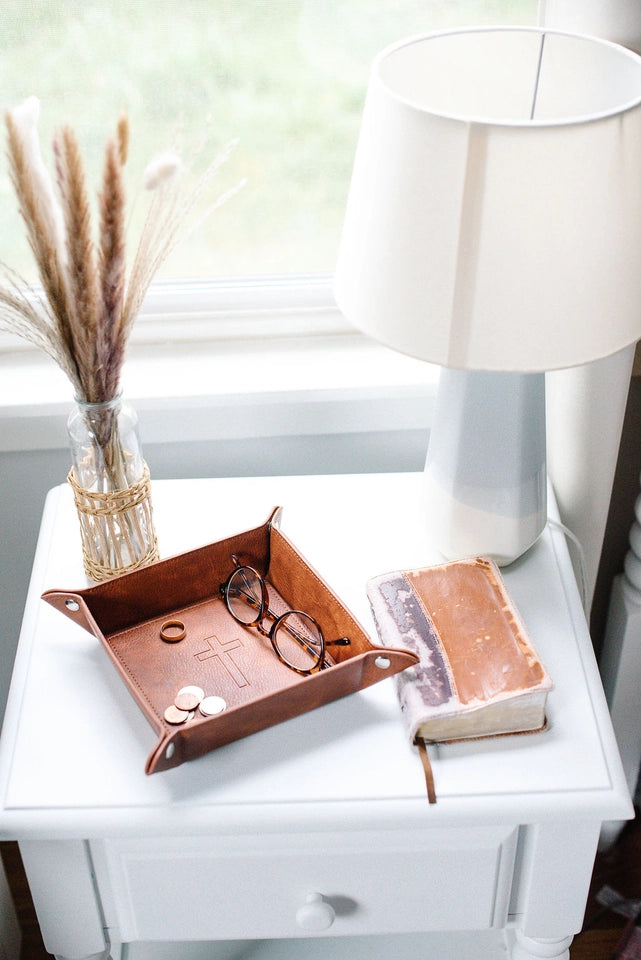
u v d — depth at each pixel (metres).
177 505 1.47
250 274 1.59
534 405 1.28
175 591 1.33
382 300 1.17
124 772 1.21
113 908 1.29
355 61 1.46
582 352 1.15
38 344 1.24
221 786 1.20
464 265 1.12
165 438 1.55
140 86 1.45
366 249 1.17
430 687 1.22
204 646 1.30
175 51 1.44
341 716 1.25
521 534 1.34
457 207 1.10
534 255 1.11
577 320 1.14
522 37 1.25
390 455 1.61
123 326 1.20
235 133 1.49
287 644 1.30
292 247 1.58
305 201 1.55
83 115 1.47
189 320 1.59
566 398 1.45
